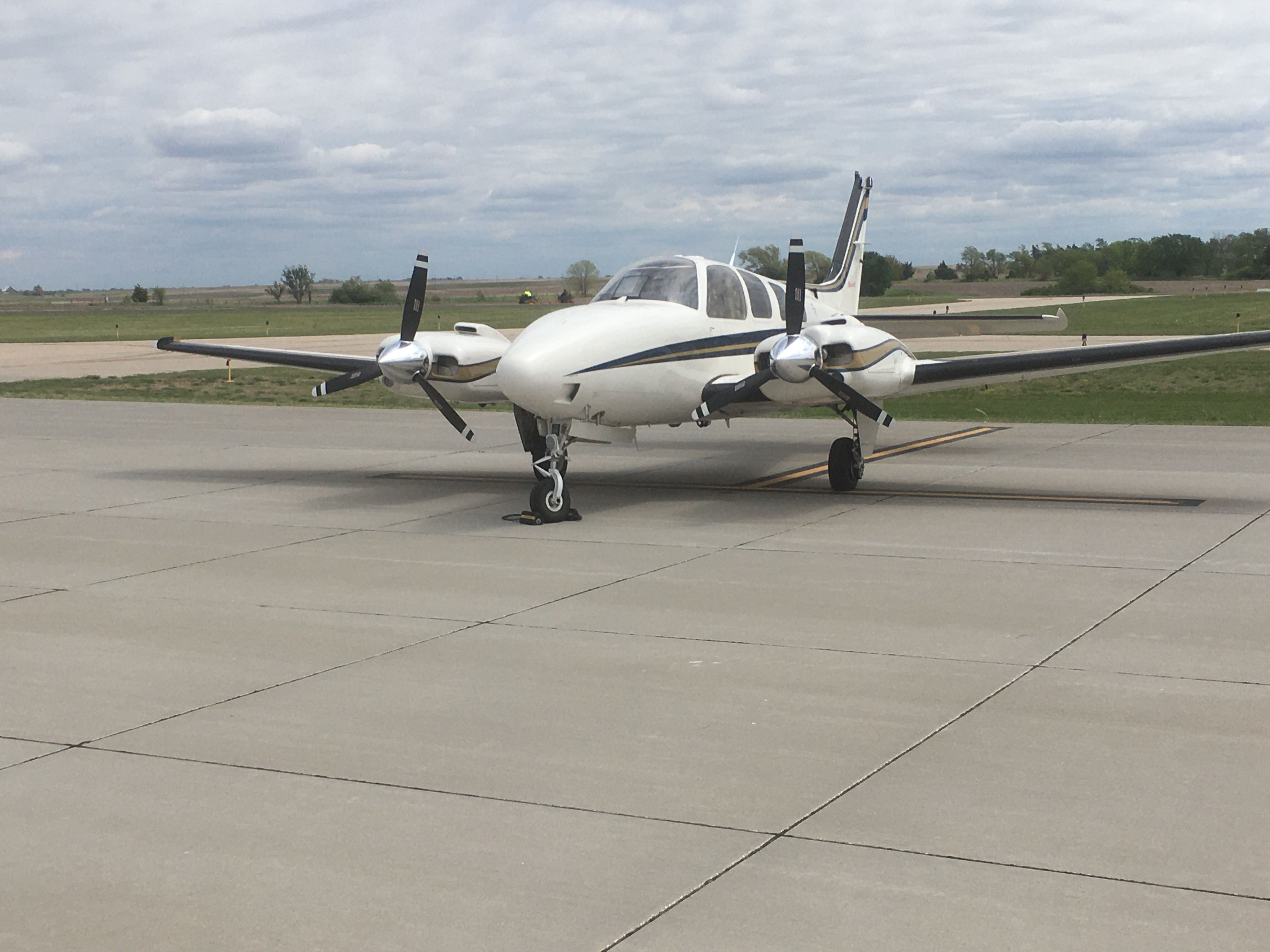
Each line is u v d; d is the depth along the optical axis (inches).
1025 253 7495.1
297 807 192.1
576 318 462.3
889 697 242.8
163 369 1551.4
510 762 210.7
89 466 660.7
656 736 222.4
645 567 380.2
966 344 1813.5
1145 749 210.1
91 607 334.3
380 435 816.9
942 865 166.7
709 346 495.2
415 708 241.8
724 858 170.9
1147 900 155.1
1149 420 846.5
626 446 725.3
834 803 189.5
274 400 1175.0
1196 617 302.7
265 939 150.5
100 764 212.2
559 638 294.0
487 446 749.9
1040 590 336.5
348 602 336.8
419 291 496.1
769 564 380.5
